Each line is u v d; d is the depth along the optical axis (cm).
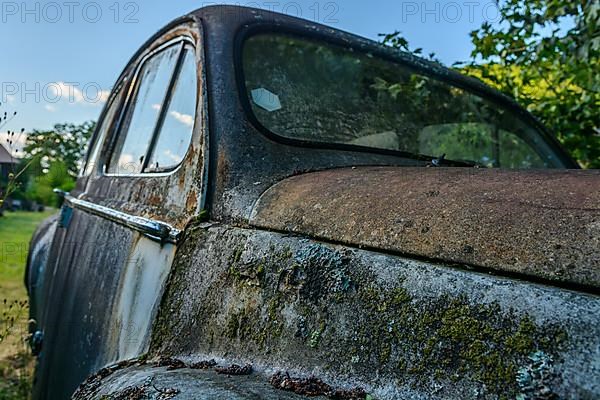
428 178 123
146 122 249
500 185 107
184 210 169
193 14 228
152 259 176
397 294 100
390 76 242
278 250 126
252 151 165
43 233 439
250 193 153
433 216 106
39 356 310
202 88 186
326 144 179
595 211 87
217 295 137
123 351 175
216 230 150
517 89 495
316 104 209
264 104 194
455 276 94
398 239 107
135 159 244
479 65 485
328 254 115
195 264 150
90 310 221
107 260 219
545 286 83
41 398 274
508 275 89
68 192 393
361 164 175
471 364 85
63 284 283
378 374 96
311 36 224
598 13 392
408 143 234
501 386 81
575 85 488
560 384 75
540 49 439
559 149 298
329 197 131
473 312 88
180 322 145
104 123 356
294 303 117
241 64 196
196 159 173
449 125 254
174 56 236
